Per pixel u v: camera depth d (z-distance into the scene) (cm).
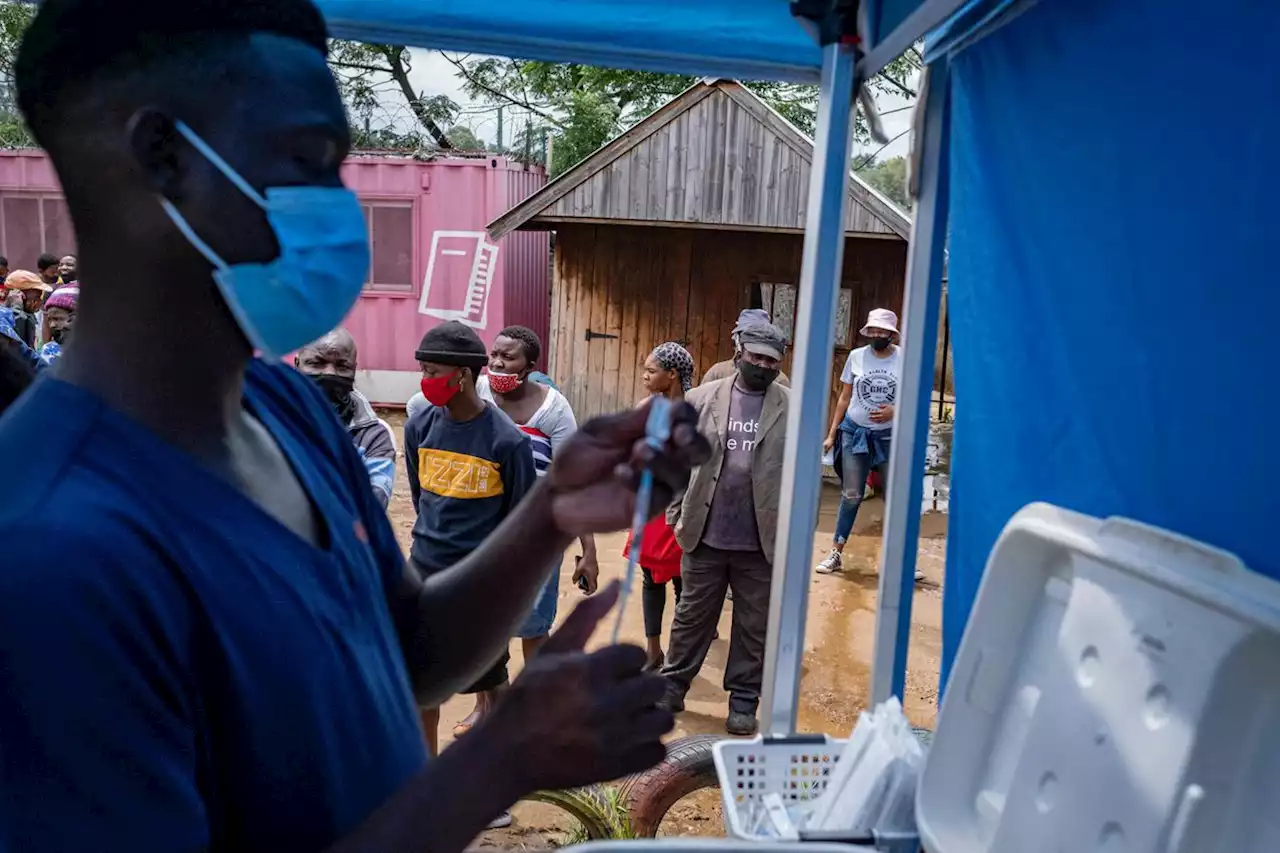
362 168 1122
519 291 1205
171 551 73
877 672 220
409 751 97
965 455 205
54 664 64
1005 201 185
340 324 90
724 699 470
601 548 709
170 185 77
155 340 80
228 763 78
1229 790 115
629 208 913
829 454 707
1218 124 127
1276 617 110
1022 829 144
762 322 416
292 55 83
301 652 81
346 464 113
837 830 164
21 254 1177
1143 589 133
